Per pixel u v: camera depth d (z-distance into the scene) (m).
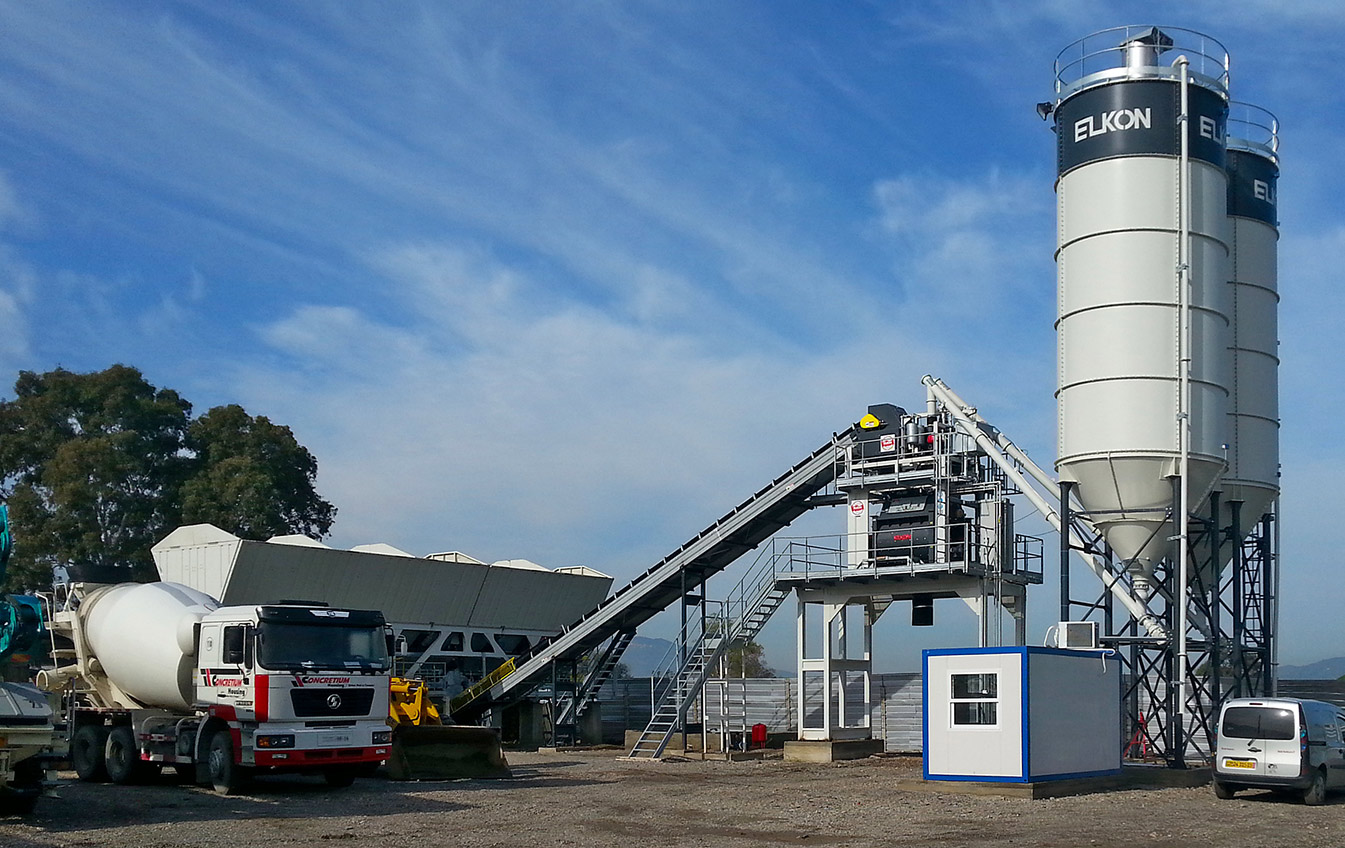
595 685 45.84
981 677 25.91
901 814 22.02
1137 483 29.22
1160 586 30.98
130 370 75.69
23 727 19.64
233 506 68.75
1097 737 27.42
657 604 43.06
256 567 42.91
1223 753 24.83
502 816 21.73
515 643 53.50
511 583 51.56
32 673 26.53
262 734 24.61
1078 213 30.44
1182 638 28.83
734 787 27.56
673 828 20.03
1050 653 26.09
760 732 40.19
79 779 29.12
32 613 21.97
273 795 25.36
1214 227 30.14
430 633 49.06
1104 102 30.27
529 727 46.16
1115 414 29.28
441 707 44.69
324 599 45.03
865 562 35.88
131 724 28.48
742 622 37.34
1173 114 29.91
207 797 24.77
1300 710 24.11
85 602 29.80
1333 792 25.77
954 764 26.06
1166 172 29.73
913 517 35.62
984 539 34.69
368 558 45.81
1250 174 34.06
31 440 73.12
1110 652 28.25
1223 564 33.41
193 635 26.64
